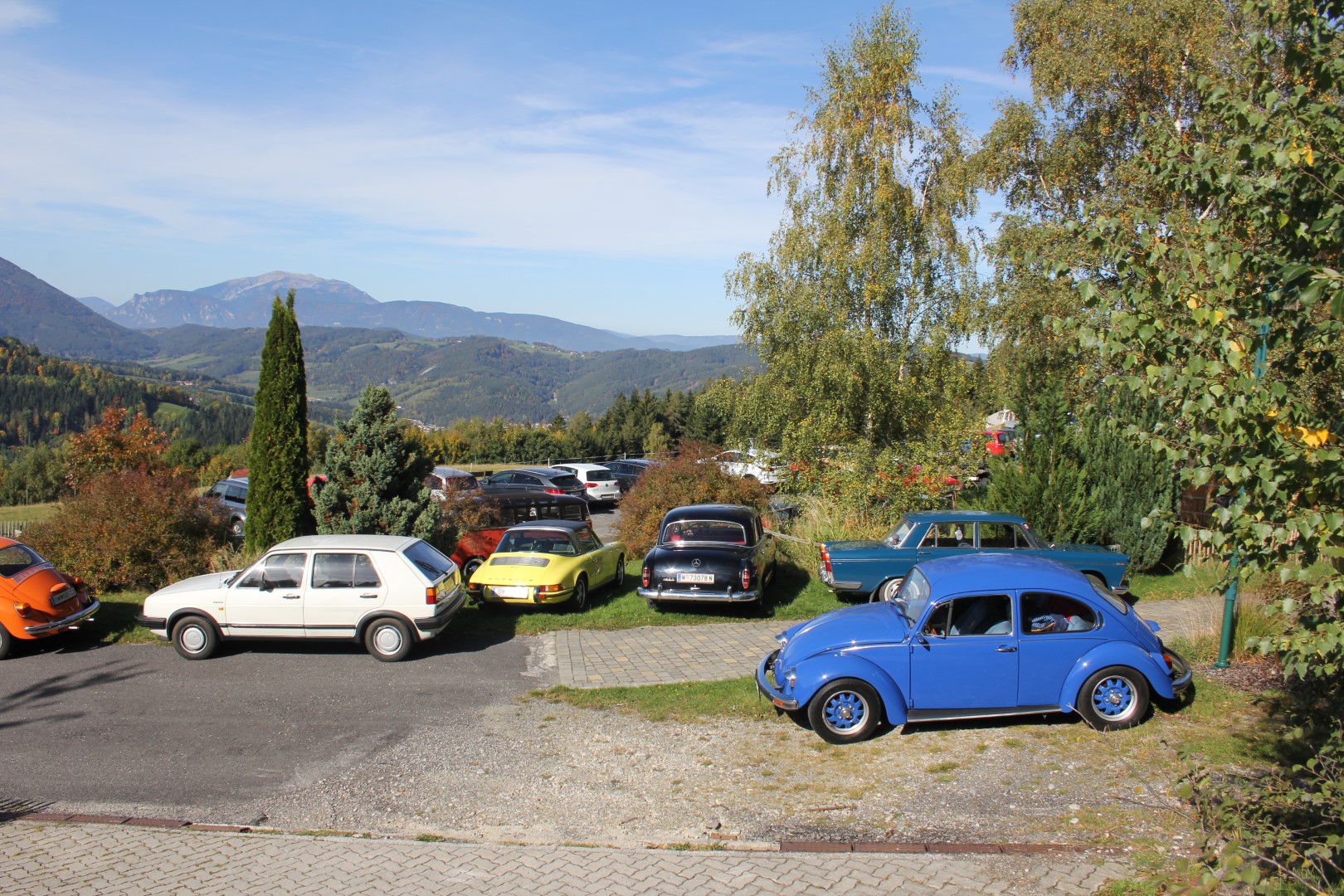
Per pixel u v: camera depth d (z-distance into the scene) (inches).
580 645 436.1
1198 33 770.8
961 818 223.6
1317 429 139.2
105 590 567.2
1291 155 140.0
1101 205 792.9
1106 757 257.1
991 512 498.0
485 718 327.6
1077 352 207.6
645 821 233.8
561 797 252.5
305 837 229.5
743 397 930.7
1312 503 132.0
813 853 207.9
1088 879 186.1
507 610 512.4
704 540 496.1
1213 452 144.8
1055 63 882.8
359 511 543.2
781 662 299.9
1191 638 371.2
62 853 221.6
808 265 916.0
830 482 660.1
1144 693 279.4
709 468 712.4
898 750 274.7
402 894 194.7
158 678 386.6
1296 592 315.6
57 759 293.3
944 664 281.3
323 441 1413.6
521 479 1115.3
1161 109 840.3
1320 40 149.9
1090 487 533.0
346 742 305.3
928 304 922.1
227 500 882.8
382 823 239.9
